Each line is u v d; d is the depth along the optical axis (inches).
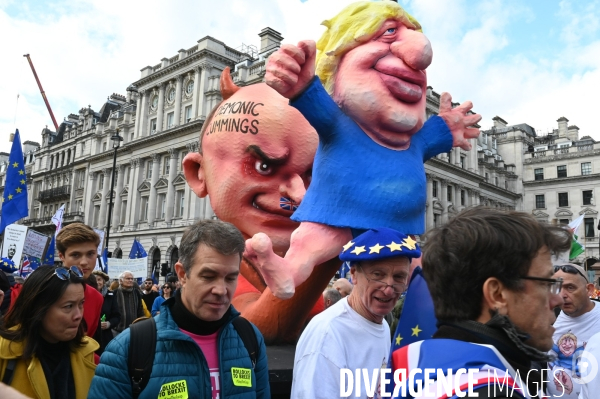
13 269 170.1
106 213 1582.2
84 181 1756.9
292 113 136.3
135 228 1430.9
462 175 1608.0
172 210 1337.4
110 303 192.5
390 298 75.0
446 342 43.2
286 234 138.4
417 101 119.6
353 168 111.9
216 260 65.9
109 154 1605.6
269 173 138.1
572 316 111.7
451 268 45.8
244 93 142.7
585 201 1722.4
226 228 68.2
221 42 1337.4
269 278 100.5
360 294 76.7
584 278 110.2
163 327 66.7
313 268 112.7
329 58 119.9
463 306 45.6
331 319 76.3
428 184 1473.9
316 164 117.6
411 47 113.3
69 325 82.8
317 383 70.7
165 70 1398.9
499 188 1774.1
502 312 43.8
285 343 127.3
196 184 153.7
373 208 109.2
